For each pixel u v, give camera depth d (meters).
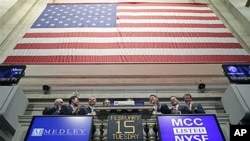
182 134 5.70
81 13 13.77
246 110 6.89
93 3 15.12
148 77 9.59
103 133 6.11
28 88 9.05
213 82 9.33
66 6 14.73
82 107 6.90
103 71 9.82
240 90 7.65
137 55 10.52
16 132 6.66
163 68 9.94
